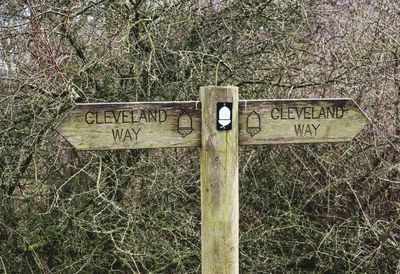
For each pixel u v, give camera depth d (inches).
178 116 77.7
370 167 143.3
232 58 147.7
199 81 143.0
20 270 145.3
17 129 133.6
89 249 141.2
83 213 139.9
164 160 142.1
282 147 149.1
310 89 149.6
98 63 134.6
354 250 148.3
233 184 79.4
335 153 145.9
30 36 131.6
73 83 129.1
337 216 147.6
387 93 144.3
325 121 82.5
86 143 75.8
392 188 146.4
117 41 133.0
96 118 75.6
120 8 141.6
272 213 152.5
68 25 136.0
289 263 150.3
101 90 140.3
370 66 142.9
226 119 77.9
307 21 141.9
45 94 129.9
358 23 150.0
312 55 148.9
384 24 147.7
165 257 141.9
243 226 152.3
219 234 79.9
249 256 147.5
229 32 146.9
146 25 142.2
